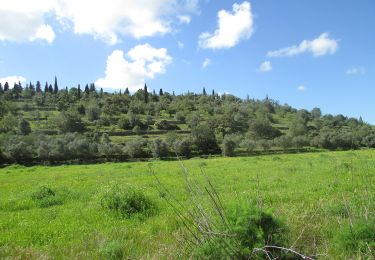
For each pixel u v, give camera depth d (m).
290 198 12.84
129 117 155.50
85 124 155.75
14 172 41.09
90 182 24.77
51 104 197.75
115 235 9.01
